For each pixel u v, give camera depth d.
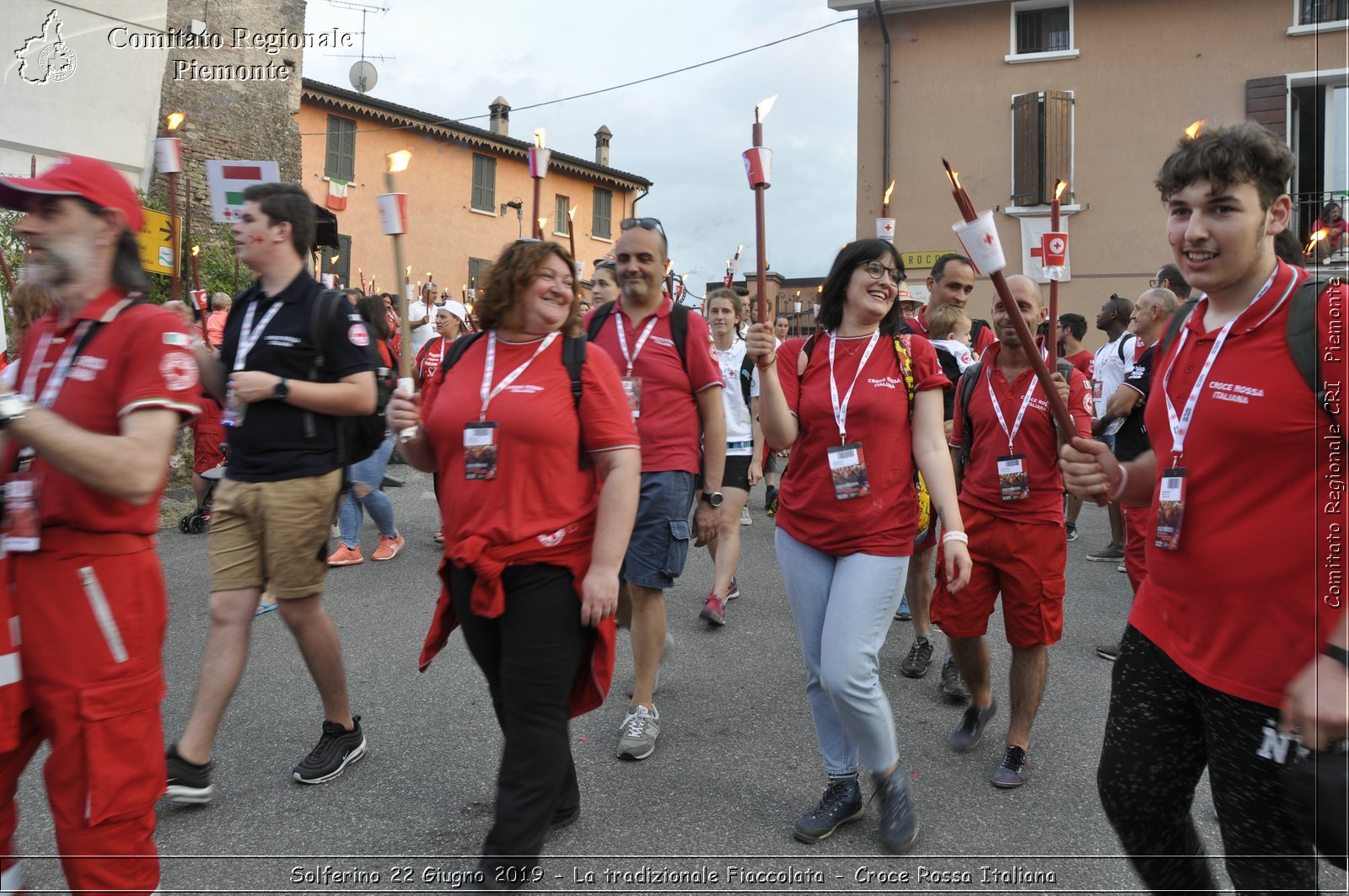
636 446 2.69
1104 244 14.83
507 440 2.58
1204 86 14.34
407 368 2.76
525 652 2.56
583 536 2.66
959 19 15.36
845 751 3.12
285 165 13.30
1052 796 3.39
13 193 2.06
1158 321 5.25
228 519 3.25
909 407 3.10
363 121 25.78
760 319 3.02
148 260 5.89
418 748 3.69
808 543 3.10
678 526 3.79
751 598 6.13
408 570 6.65
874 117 15.76
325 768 3.38
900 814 2.96
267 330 3.23
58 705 2.07
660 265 4.02
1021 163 14.99
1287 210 1.87
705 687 4.49
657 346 3.96
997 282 2.09
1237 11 14.14
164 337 2.12
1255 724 1.83
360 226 25.77
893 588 2.98
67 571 2.08
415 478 11.01
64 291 2.14
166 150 3.10
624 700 4.30
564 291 2.68
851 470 2.98
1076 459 2.19
